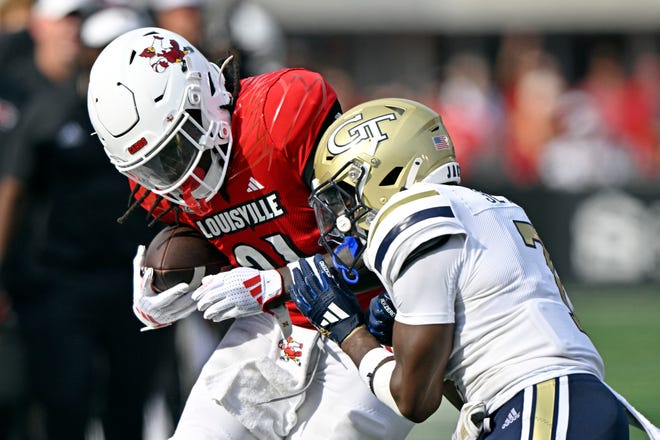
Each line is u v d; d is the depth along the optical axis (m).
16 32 25.33
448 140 12.05
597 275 38.56
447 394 12.20
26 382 18.97
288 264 12.70
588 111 43.78
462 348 10.95
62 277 18.53
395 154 11.66
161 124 12.18
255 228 13.13
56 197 18.59
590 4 53.62
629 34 54.38
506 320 10.82
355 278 12.12
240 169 12.84
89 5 22.47
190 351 22.00
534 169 43.09
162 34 12.49
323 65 53.78
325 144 11.95
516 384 10.68
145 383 19.08
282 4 53.31
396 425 13.49
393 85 54.38
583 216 38.59
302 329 13.45
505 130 44.66
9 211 18.59
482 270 10.84
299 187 12.90
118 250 18.70
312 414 13.41
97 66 12.44
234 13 23.33
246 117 12.82
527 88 44.81
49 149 18.52
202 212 12.89
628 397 23.73
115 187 18.70
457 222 10.84
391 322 11.65
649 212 38.28
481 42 54.88
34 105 18.75
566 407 10.46
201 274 13.27
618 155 43.06
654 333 30.98
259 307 12.44
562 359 10.79
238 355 13.66
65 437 18.33
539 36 54.50
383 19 53.84
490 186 40.75
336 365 13.33
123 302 18.77
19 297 18.61
